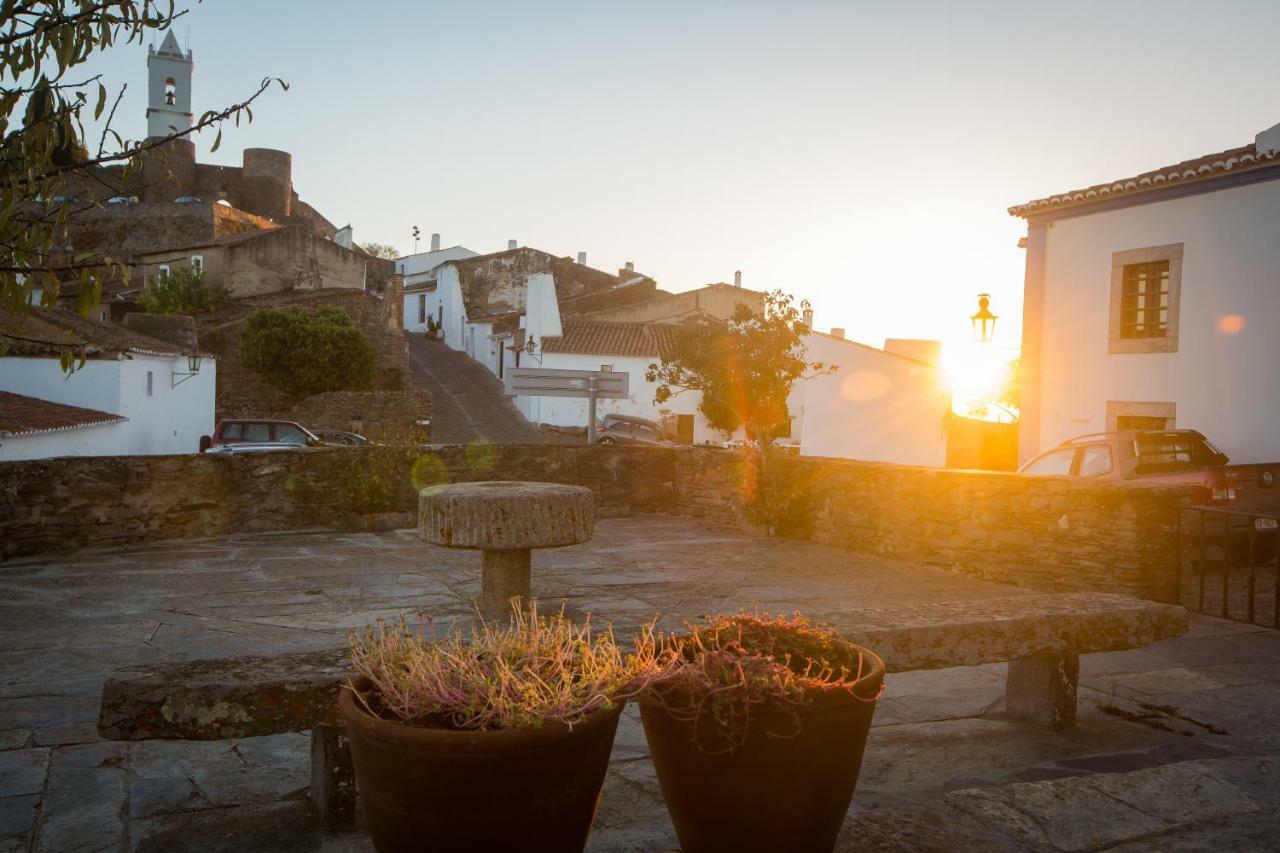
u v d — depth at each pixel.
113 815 3.92
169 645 7.00
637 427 40.44
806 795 2.75
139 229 60.72
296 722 3.30
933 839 3.30
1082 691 5.68
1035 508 9.28
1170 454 11.39
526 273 69.12
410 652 2.88
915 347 25.53
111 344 26.77
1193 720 5.14
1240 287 15.70
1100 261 18.02
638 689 2.76
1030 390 19.30
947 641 4.24
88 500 11.35
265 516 13.06
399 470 13.92
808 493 12.42
